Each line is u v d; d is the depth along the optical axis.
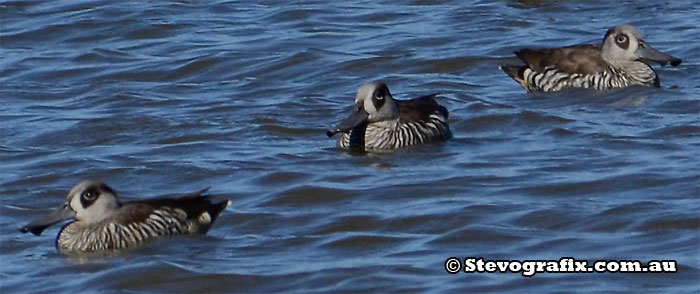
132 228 18.12
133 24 31.05
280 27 30.59
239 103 25.38
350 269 17.42
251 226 19.11
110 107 25.48
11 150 23.12
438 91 25.81
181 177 21.36
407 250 18.09
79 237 18.22
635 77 25.20
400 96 25.58
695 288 16.67
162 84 27.19
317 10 31.67
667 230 18.34
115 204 18.31
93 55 29.06
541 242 18.16
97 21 31.27
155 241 18.19
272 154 22.19
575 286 16.88
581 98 24.86
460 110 24.17
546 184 20.22
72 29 30.94
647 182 20.14
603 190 20.00
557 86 25.33
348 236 18.52
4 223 19.58
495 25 29.97
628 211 18.94
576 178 20.45
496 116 23.67
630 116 23.61
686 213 18.75
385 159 21.75
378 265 17.58
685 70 26.47
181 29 30.77
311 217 19.31
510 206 19.38
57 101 26.25
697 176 20.25
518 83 26.22
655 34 28.97
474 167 21.16
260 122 24.05
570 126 23.09
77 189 18.23
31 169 21.97
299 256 18.05
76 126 24.23
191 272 17.39
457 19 30.53
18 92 26.89
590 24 30.02
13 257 18.20
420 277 17.23
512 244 18.16
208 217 18.53
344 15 31.31
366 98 22.06
